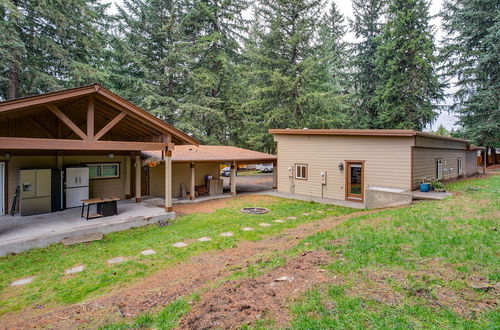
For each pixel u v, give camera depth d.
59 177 9.38
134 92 22.83
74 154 10.51
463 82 22.23
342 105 24.67
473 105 20.50
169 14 24.39
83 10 16.27
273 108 24.75
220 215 9.95
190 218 9.50
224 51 26.03
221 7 25.27
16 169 9.12
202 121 25.45
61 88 15.90
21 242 6.32
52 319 3.42
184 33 24.83
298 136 14.43
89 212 9.17
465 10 21.14
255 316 2.74
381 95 23.69
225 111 26.47
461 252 3.92
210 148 16.97
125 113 8.02
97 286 4.57
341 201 12.32
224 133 27.03
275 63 23.80
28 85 15.57
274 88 23.17
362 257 4.05
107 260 5.74
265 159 16.27
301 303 2.89
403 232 5.09
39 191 8.88
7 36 12.70
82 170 10.12
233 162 14.75
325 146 13.28
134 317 3.20
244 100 27.20
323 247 4.71
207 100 24.12
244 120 26.31
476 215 5.90
